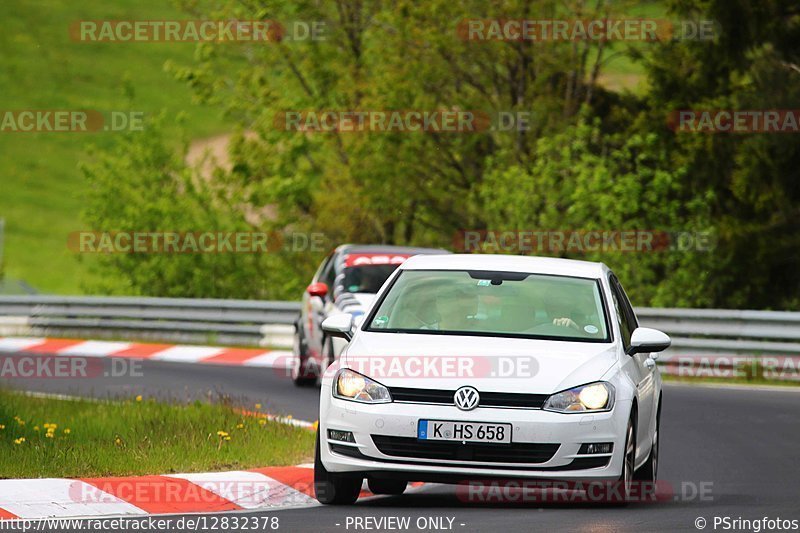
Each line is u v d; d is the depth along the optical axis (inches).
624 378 1339.8
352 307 2491.4
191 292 4785.9
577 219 3853.3
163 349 3777.1
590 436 1290.6
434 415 1290.6
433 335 1381.6
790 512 1339.8
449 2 4655.5
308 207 5211.6
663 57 4379.9
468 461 1288.1
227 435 1798.7
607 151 4443.9
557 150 4160.9
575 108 4744.1
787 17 4178.2
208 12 5039.4
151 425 1882.4
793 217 4114.2
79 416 2021.4
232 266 4827.8
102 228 4933.6
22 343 4047.7
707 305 3848.4
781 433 2113.7
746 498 1467.8
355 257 2667.3
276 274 4891.7
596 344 1380.4
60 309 4252.0
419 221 5034.5
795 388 2800.2
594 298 1448.1
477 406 1291.8
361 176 4800.7
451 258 1537.9
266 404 2461.9
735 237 4057.6
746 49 4178.2
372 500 1450.5
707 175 4188.0
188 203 4923.7
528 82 4771.2
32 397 2375.7
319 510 1339.8
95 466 1560.0
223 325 3895.2
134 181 5019.7
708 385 2874.0
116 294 4840.1
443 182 4889.3
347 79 4886.8
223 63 5137.8
